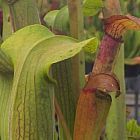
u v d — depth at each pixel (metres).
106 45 0.37
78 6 0.38
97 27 1.46
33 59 0.34
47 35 0.35
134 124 0.55
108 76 0.36
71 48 0.32
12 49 0.35
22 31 0.35
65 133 0.39
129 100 1.66
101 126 0.37
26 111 0.34
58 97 0.39
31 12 0.40
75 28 0.38
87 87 0.36
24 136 0.35
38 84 0.34
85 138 0.37
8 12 0.40
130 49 1.47
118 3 0.42
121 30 0.36
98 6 0.47
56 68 0.39
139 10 1.51
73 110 0.39
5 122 0.36
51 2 1.23
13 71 0.35
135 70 1.43
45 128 0.35
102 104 0.36
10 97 0.35
